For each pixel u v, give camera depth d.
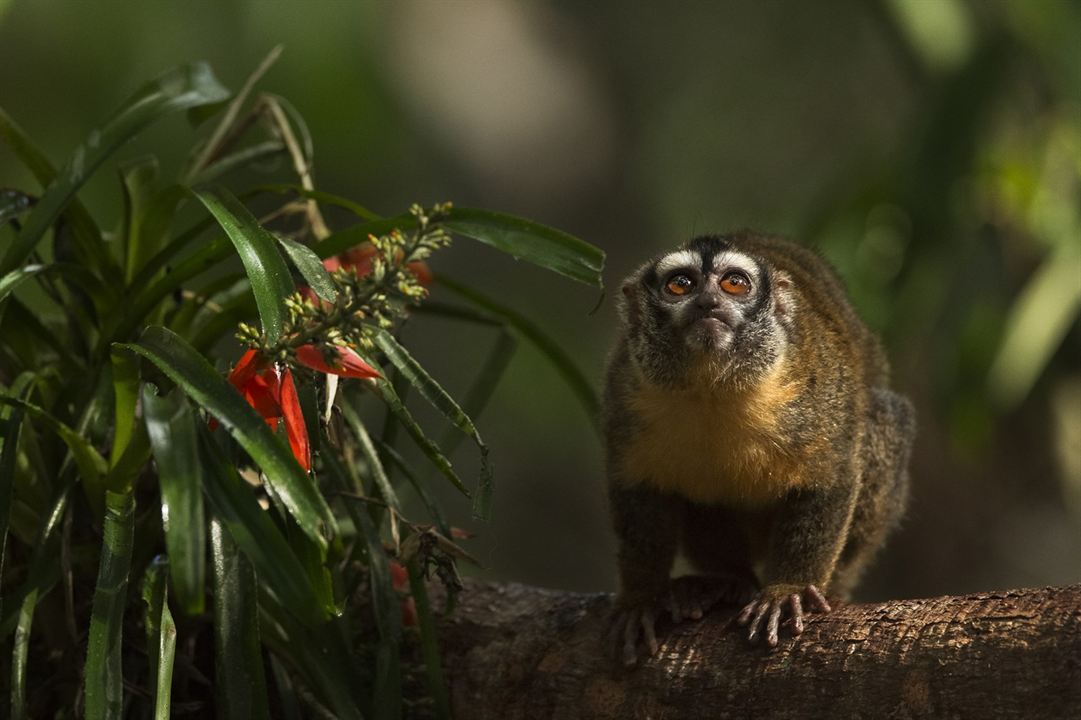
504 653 8.69
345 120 20.05
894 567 20.59
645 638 8.12
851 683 7.09
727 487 9.77
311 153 9.60
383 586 8.03
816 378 9.69
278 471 6.41
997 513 20.20
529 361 25.97
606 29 28.17
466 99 25.31
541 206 26.23
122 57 19.19
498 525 26.73
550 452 26.98
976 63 15.16
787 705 7.31
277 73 19.17
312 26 19.14
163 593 7.28
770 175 27.67
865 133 27.39
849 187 16.50
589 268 7.49
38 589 7.63
